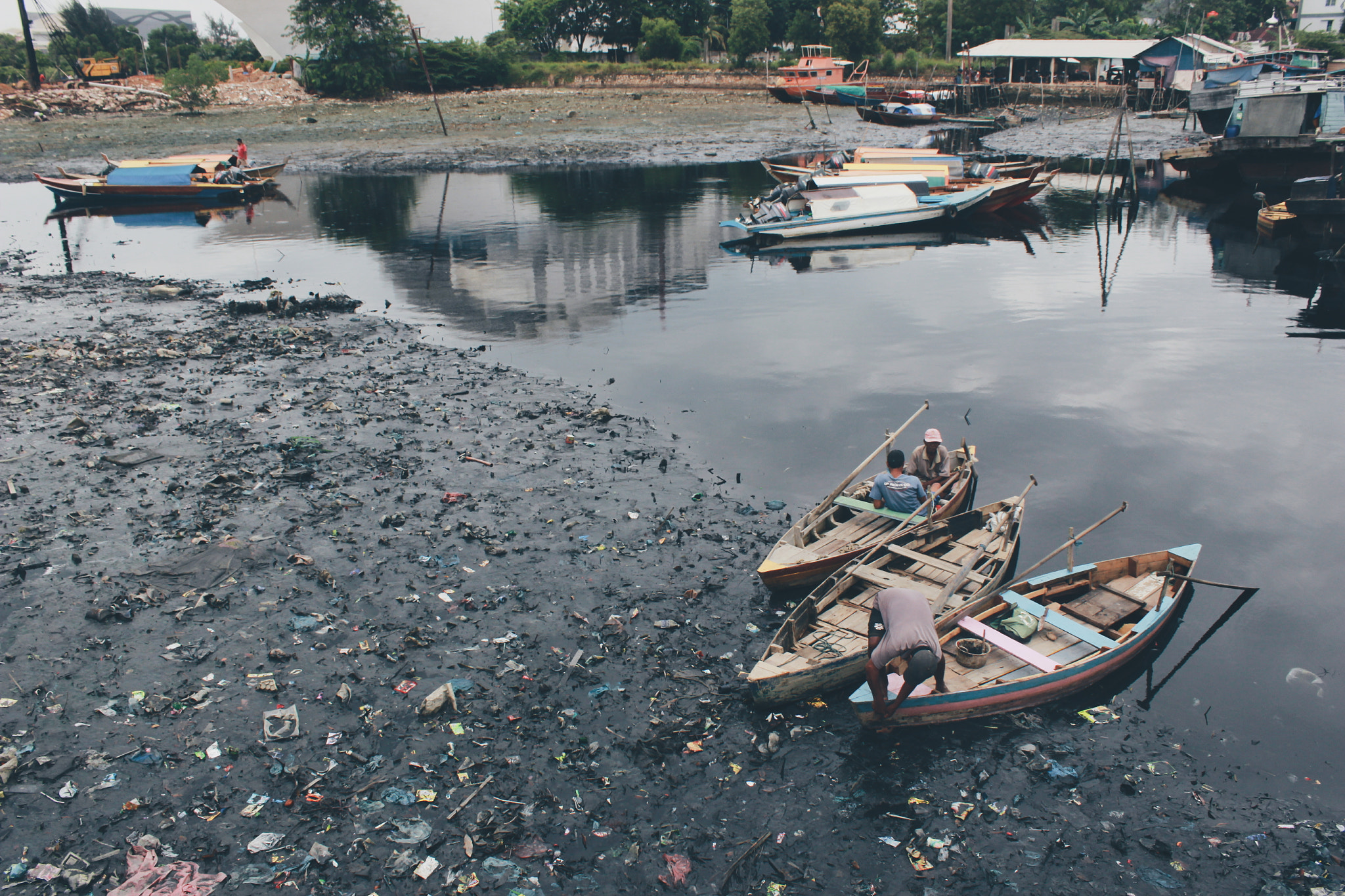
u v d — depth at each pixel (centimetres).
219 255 2767
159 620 877
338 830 639
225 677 799
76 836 627
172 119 6794
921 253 2786
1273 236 2847
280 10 9262
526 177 4578
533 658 838
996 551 985
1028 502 1170
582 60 10138
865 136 5959
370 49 8025
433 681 802
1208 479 1226
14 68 8075
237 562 984
